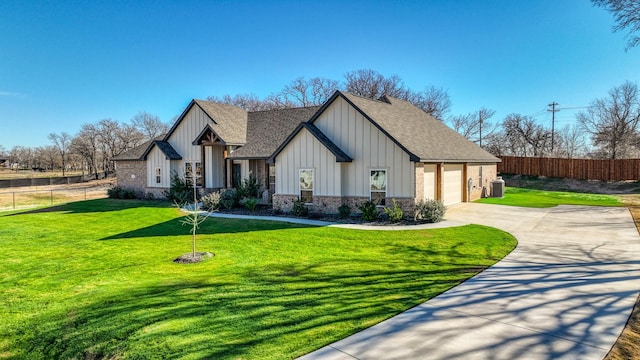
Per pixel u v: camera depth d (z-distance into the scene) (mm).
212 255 10492
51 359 5254
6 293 7949
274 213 17984
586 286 7070
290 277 8125
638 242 11250
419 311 5934
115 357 4961
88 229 15773
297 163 17781
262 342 4961
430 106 53219
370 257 9797
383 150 16078
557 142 52125
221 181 23672
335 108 17328
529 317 5613
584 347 4629
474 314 5766
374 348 4684
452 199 20609
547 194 28469
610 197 26156
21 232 15391
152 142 26109
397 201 15734
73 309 6848
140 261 10203
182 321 5824
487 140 56438
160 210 20156
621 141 41812
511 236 12242
